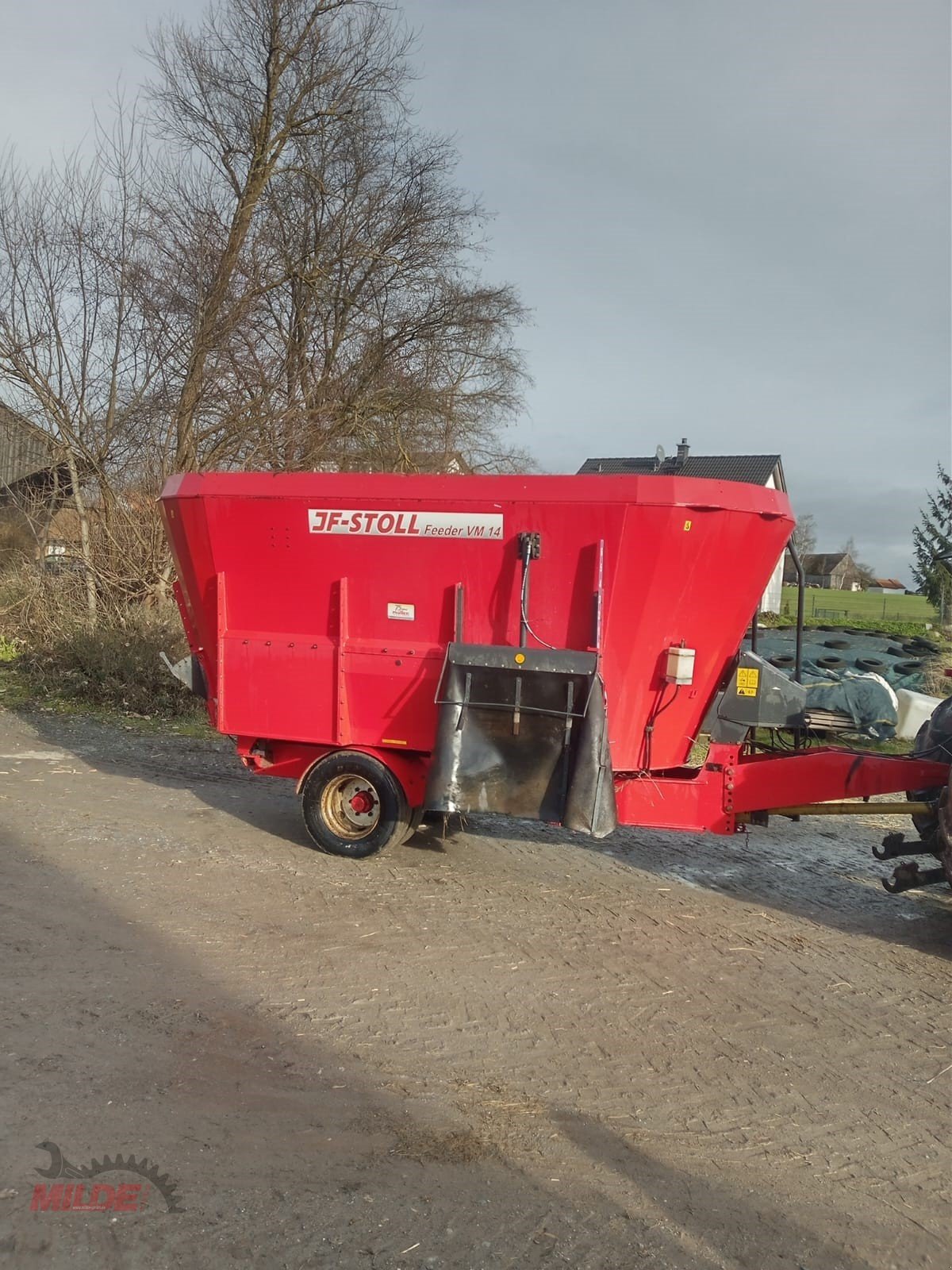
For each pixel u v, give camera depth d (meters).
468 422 23.20
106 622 14.23
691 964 5.21
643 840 7.84
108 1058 3.84
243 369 18.38
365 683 6.45
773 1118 3.70
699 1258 2.88
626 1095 3.81
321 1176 3.17
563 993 4.75
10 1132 3.29
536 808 5.80
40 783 8.65
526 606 5.95
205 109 19.83
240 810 8.03
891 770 5.93
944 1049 4.36
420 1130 3.47
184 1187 3.06
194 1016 4.25
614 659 5.90
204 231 18.34
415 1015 4.41
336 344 21.55
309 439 19.38
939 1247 2.99
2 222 15.76
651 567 5.70
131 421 16.58
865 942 5.71
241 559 6.63
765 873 7.07
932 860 7.50
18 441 16.56
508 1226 2.97
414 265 21.97
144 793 8.49
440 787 5.88
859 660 15.32
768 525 5.86
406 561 6.23
